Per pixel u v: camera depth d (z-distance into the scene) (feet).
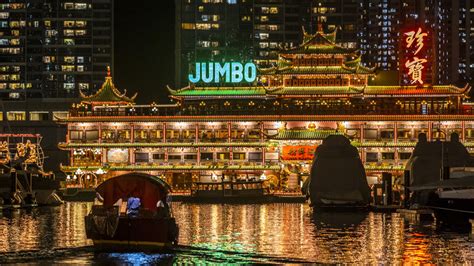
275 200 591.78
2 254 252.62
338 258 247.70
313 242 291.79
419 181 414.62
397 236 310.04
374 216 412.36
